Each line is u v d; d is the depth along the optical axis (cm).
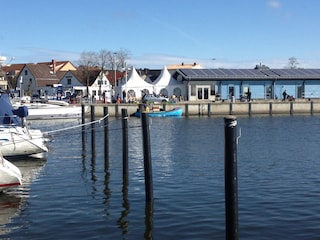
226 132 889
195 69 7588
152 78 9662
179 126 4600
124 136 1798
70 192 1595
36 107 4875
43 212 1343
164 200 1462
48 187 1677
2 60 3038
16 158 2269
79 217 1289
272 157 2414
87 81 8912
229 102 6581
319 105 6856
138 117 5806
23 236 1138
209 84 7281
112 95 8231
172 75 7812
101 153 2556
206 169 2033
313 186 1672
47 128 4175
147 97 6731
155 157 2422
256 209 1352
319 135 3662
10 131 2216
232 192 891
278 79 7381
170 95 7444
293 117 6062
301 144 3025
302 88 7531
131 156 2448
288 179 1805
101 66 9519
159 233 1150
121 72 10038
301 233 1141
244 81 7344
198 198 1486
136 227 1198
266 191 1589
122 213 1325
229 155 888
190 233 1146
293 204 1411
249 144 3020
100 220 1259
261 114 6650
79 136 3431
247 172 1961
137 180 1791
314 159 2344
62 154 2511
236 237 897
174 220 1249
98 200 1479
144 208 1373
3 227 1209
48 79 9900
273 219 1252
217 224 1209
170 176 1867
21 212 1345
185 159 2345
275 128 4362
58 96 7019
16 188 1653
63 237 1127
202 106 6431
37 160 2292
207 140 3297
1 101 2336
